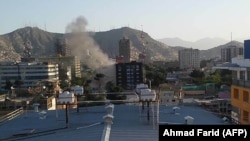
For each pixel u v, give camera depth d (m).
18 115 38.62
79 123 30.55
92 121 30.78
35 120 34.69
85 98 79.31
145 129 25.69
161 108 38.81
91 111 37.22
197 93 129.88
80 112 36.75
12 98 110.56
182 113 35.84
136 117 31.23
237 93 39.69
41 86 135.62
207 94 130.12
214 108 48.88
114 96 95.81
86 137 24.08
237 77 39.19
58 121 32.56
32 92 122.50
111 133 24.61
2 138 27.30
